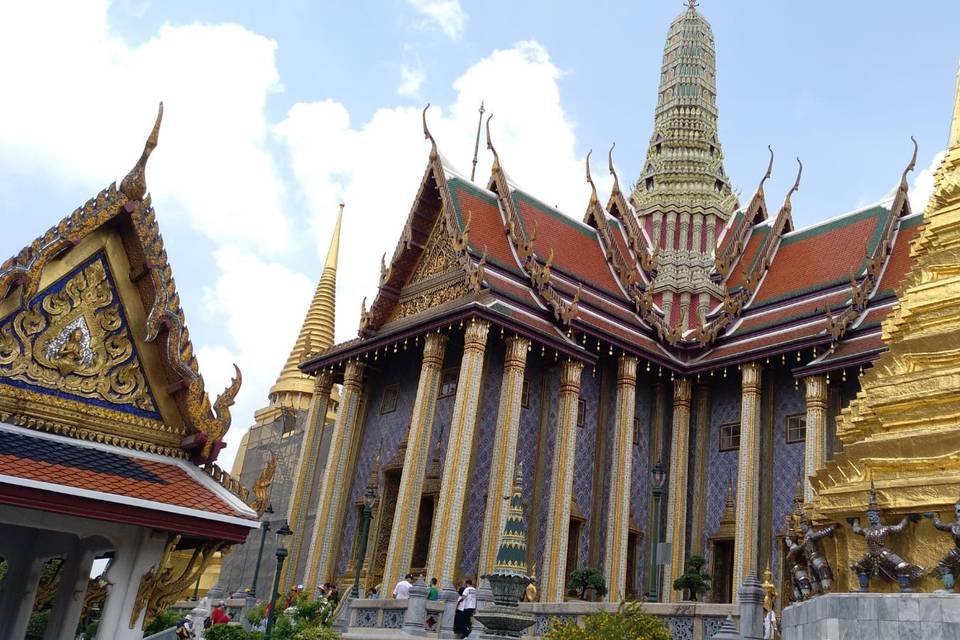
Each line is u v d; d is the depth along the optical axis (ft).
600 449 105.91
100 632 23.68
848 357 92.53
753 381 102.53
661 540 105.19
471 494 95.66
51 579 33.12
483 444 98.27
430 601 67.21
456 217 104.68
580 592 94.79
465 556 93.20
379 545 102.99
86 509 22.25
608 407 108.58
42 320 24.63
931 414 45.50
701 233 133.59
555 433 100.78
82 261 25.48
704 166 140.36
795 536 49.67
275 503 148.77
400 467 104.12
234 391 25.86
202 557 25.12
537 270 104.12
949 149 54.08
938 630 35.09
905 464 44.01
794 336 103.71
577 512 101.45
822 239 118.11
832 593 41.19
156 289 25.68
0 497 21.22
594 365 101.14
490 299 94.99
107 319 25.63
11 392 23.62
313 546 102.68
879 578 42.45
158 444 25.39
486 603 66.18
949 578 39.45
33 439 23.57
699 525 104.88
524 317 98.17
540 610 64.44
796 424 101.86
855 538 45.03
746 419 100.83
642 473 108.58
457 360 104.78
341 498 106.42
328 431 163.53
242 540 24.63
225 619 75.66
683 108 148.25
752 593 54.85
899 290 52.80
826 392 95.45
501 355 103.14
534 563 95.61
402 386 111.45
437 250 108.78
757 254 127.95
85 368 24.99
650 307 115.34
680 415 108.68
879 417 47.83
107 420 24.81
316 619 71.20
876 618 36.91
